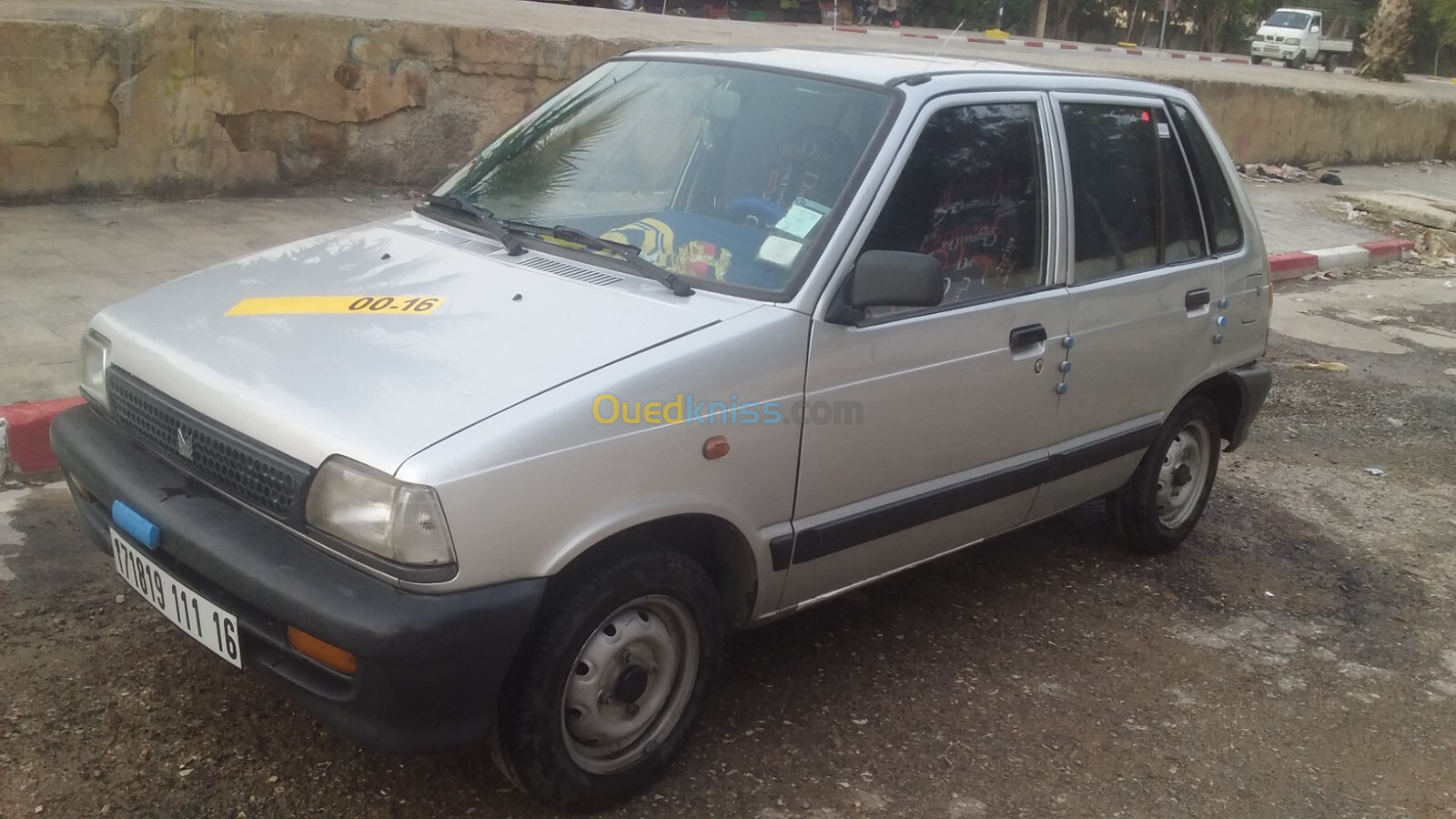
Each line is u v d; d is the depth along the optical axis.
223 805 2.81
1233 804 3.28
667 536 3.01
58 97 7.51
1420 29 36.53
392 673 2.38
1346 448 6.65
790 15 30.14
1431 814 3.33
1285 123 17.14
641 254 3.24
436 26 9.01
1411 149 19.94
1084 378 3.96
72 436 3.07
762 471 2.97
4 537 4.04
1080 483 4.18
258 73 8.30
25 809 2.73
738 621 3.19
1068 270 3.86
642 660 2.92
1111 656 4.05
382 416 2.50
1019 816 3.11
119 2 8.05
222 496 2.69
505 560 2.47
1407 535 5.45
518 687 2.65
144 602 3.70
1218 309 4.61
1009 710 3.63
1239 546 5.15
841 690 3.63
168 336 2.98
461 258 3.29
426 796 2.91
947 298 3.45
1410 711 3.91
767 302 3.01
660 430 2.71
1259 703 3.85
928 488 3.50
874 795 3.12
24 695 3.16
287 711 3.20
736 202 3.36
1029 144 3.76
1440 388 7.97
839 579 3.36
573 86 4.16
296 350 2.79
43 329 5.54
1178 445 4.76
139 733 3.05
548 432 2.52
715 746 3.26
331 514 2.46
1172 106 4.51
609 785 2.90
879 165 3.25
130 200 8.01
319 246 3.57
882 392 3.22
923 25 34.69
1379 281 11.52
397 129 9.11
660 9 27.48
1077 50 27.33
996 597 4.41
